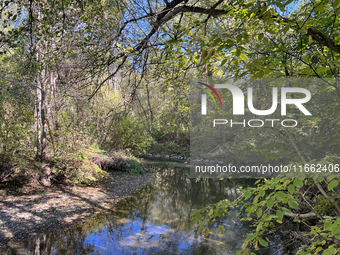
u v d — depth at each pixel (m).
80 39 3.41
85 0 3.10
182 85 3.84
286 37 3.01
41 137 8.70
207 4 3.37
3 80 5.68
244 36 1.72
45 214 6.68
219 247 5.52
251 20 2.61
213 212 1.97
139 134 13.98
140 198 9.38
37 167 8.67
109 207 8.06
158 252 5.29
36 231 5.82
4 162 7.74
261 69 1.96
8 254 4.81
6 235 5.44
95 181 10.52
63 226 6.26
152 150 21.69
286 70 2.70
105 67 3.42
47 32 3.47
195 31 2.39
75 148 8.81
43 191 8.21
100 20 3.27
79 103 4.53
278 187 1.75
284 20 2.17
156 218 7.33
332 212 2.69
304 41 2.85
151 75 3.84
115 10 3.05
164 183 12.20
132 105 3.94
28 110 7.12
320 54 2.28
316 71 2.00
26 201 7.26
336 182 1.54
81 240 5.64
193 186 11.32
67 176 9.09
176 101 4.17
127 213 7.65
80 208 7.50
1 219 6.03
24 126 7.68
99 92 4.24
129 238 5.93
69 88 3.73
